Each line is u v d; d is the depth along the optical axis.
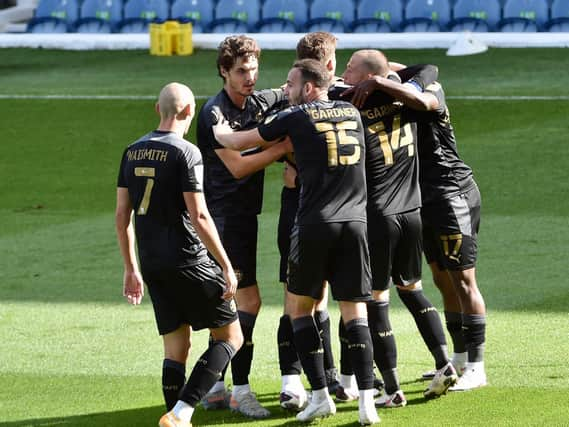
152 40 66.50
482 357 18.98
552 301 24.62
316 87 16.92
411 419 17.20
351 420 17.44
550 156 40.25
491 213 33.88
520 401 17.97
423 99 17.59
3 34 74.38
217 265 17.75
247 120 18.52
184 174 16.19
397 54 62.03
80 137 47.53
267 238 32.28
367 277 16.89
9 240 33.62
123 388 20.09
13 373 21.23
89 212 37.06
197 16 72.25
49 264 30.58
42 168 43.38
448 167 18.97
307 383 20.17
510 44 62.53
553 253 29.02
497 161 40.09
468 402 18.03
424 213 18.98
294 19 69.81
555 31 65.44
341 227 16.59
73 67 63.44
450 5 68.31
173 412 16.48
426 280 27.50
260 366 21.39
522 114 46.44
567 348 21.11
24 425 18.09
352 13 68.88
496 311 24.03
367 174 17.61
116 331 24.09
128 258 17.16
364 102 17.59
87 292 27.62
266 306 25.80
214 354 16.77
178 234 16.50
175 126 16.72
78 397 19.62
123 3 74.50
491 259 28.69
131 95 53.91
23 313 25.84
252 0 71.06
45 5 75.75
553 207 34.19
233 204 18.61
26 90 56.28
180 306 16.89
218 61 18.17
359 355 16.83
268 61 61.19
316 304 18.83
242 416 18.23
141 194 16.48
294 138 16.70
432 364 20.70
